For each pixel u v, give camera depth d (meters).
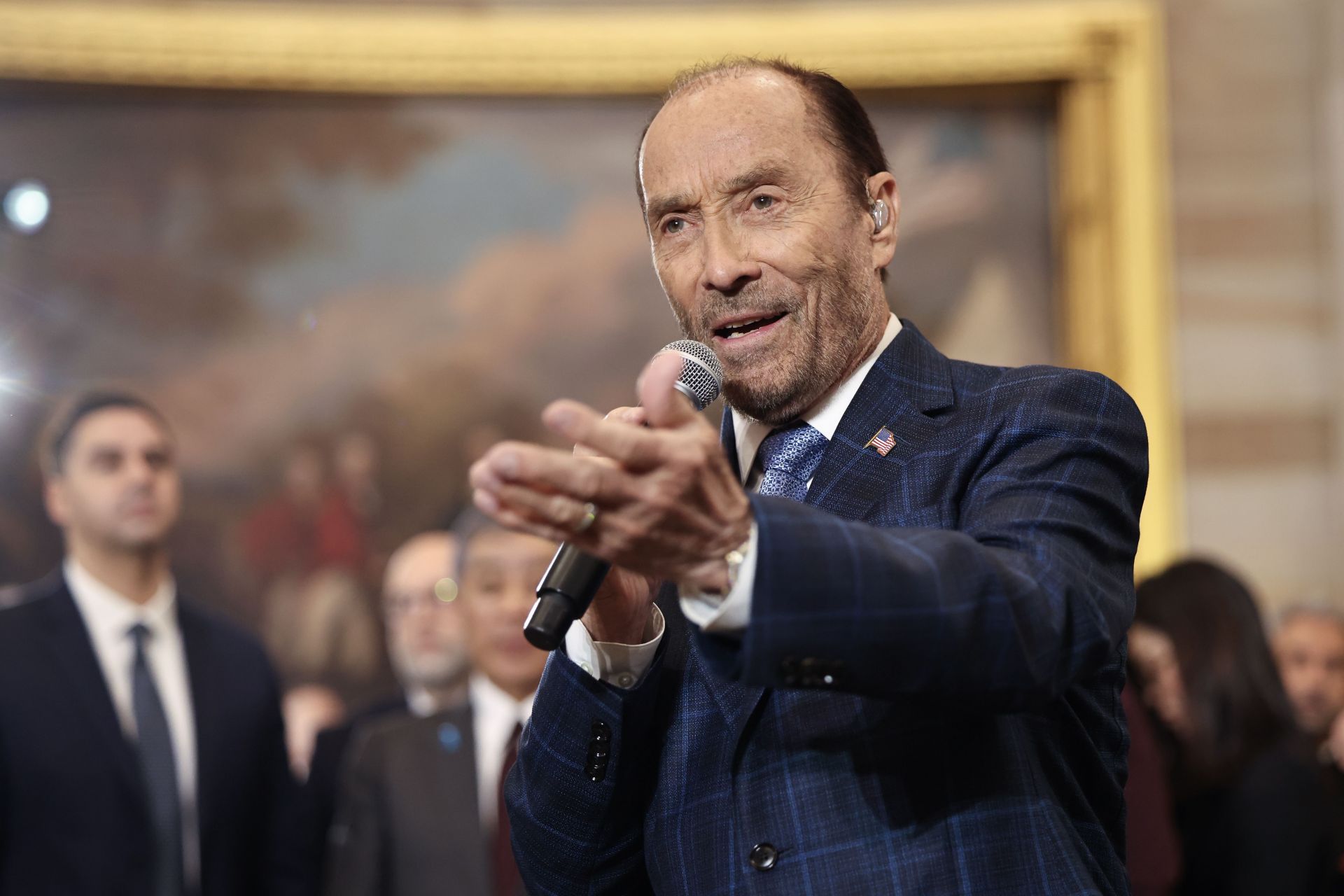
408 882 5.88
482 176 10.11
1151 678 6.55
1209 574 6.64
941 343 9.84
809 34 9.76
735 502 1.96
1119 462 2.44
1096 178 9.62
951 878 2.25
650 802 2.57
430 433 9.98
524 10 10.02
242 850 6.83
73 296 9.75
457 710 6.29
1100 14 9.67
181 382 9.84
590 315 10.10
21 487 9.51
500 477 1.81
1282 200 9.80
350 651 9.80
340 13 9.96
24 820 6.32
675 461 1.85
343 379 9.98
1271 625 9.52
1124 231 9.58
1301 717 8.07
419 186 10.09
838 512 2.53
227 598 9.78
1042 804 2.33
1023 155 9.91
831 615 1.95
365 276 10.04
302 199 10.02
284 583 9.81
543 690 2.65
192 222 9.91
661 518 1.90
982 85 9.87
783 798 2.36
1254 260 9.79
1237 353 9.74
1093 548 2.30
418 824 5.96
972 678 2.00
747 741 2.43
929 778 2.32
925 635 1.97
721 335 2.75
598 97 10.11
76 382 9.68
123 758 6.57
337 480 9.91
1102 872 2.47
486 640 6.24
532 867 2.67
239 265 9.95
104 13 9.70
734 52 9.79
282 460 9.89
